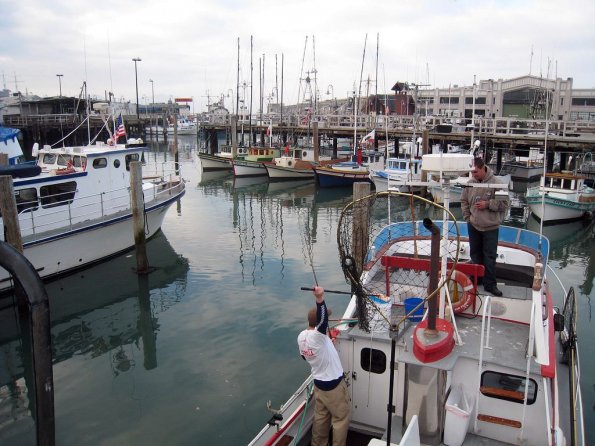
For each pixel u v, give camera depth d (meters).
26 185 14.15
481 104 65.25
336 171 35.56
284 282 14.74
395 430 5.13
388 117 46.88
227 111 84.69
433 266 4.57
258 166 41.72
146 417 8.09
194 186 37.75
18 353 10.88
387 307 5.70
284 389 8.81
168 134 98.19
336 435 5.18
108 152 16.56
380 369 5.51
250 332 11.23
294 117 62.44
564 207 23.86
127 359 10.22
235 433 7.60
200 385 9.04
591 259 18.48
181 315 12.38
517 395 5.00
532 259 7.29
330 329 5.97
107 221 15.91
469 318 6.07
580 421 5.76
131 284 14.72
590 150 29.20
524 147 36.56
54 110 63.22
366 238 7.82
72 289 14.31
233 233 21.78
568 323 8.10
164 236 20.80
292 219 25.52
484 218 6.07
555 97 56.44
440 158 5.07
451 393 5.06
